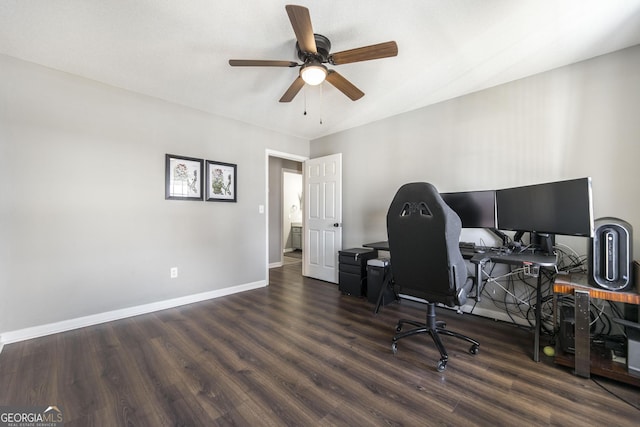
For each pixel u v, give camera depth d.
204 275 3.22
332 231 4.00
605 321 2.06
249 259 3.68
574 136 2.23
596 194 2.13
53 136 2.30
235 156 3.54
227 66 2.29
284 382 1.62
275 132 4.04
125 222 2.65
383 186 3.52
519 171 2.48
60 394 1.50
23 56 2.13
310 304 3.04
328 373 1.72
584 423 1.30
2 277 2.09
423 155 3.13
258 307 2.94
